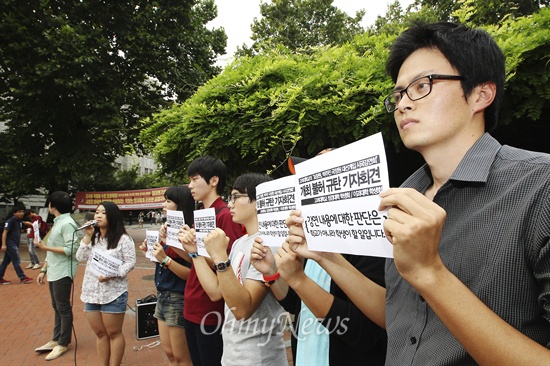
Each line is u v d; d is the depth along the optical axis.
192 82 14.99
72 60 12.08
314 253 1.37
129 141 13.53
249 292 1.96
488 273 0.86
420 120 1.00
